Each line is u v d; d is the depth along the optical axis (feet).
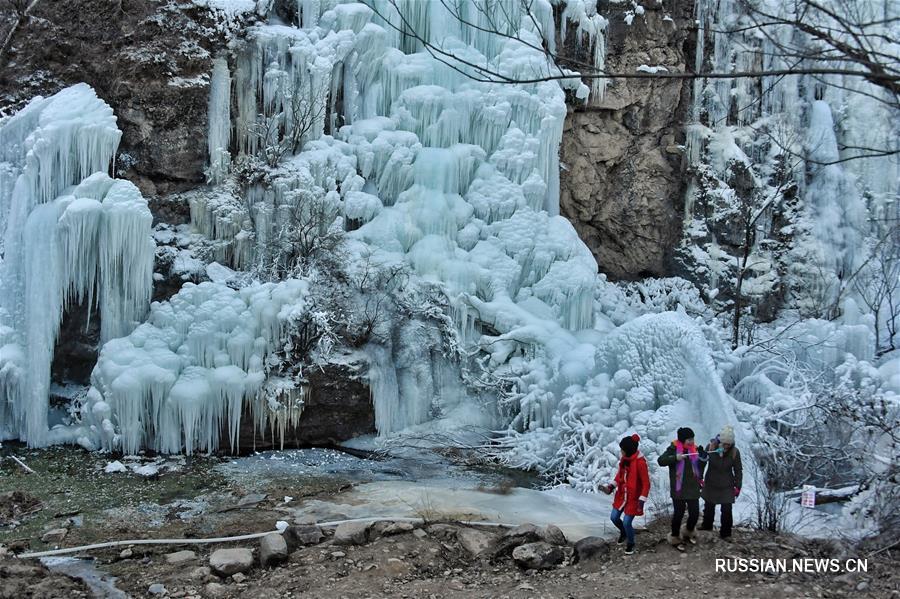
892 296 67.67
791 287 70.90
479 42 67.97
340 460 52.24
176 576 33.68
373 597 31.55
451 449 55.11
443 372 59.21
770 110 73.46
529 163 65.31
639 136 73.00
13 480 45.62
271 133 60.18
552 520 41.81
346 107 64.64
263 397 52.44
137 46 55.67
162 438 51.03
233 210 57.31
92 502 42.93
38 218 50.85
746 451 44.45
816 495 39.68
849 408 44.04
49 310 50.65
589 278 63.46
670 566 33.22
